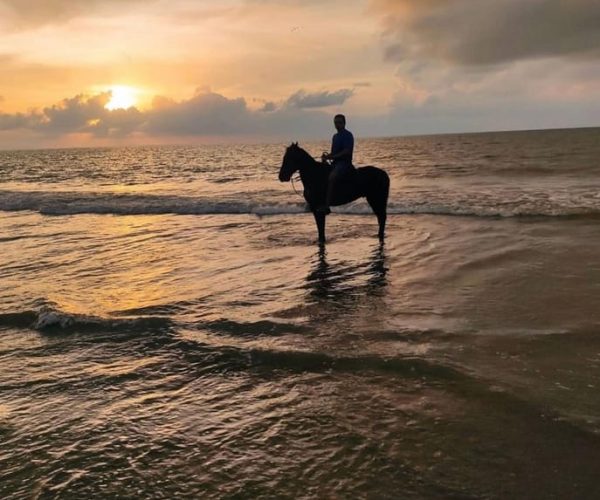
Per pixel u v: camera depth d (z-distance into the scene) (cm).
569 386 401
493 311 593
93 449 348
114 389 444
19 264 988
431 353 478
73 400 425
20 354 534
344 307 642
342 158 980
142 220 1569
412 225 1238
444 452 325
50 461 335
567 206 1369
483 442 334
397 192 1995
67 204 1900
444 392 404
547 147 5450
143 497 294
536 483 290
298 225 1345
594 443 325
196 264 930
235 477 310
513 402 380
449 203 1536
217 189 2606
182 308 669
